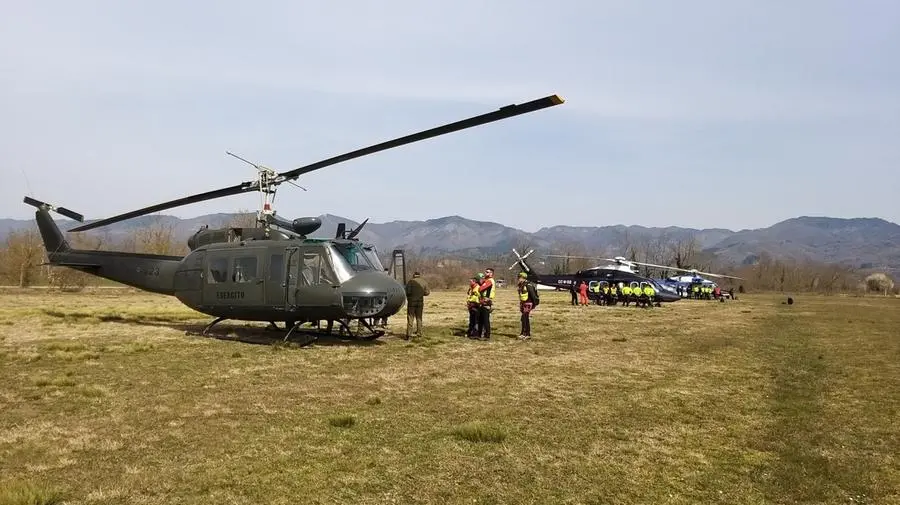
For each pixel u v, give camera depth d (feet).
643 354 41.11
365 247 43.83
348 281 39.60
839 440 20.20
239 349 38.86
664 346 45.78
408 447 18.39
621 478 16.05
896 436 20.75
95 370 30.48
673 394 27.45
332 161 36.68
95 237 189.16
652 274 253.24
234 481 14.99
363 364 34.27
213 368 31.76
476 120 27.43
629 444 19.34
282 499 13.88
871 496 15.06
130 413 21.79
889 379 32.19
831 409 24.84
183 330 49.34
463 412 23.24
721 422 22.48
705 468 17.06
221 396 24.99
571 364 36.06
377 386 27.99
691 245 327.67
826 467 17.29
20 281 136.56
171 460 16.56
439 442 19.02
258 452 17.47
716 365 36.60
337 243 41.32
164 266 47.98
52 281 132.87
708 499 14.67
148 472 15.52
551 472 16.39
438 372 32.22
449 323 62.34
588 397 26.58
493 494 14.62
